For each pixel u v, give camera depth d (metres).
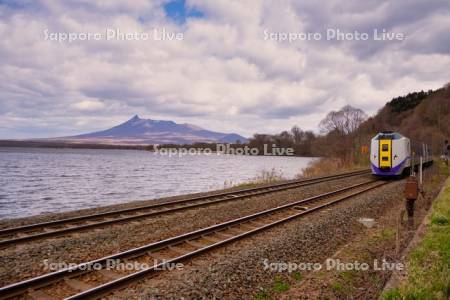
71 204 23.81
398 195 19.08
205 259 8.38
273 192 20.84
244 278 7.34
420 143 36.28
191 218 12.90
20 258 8.19
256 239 10.23
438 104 115.25
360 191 20.14
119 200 25.69
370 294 6.76
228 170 65.25
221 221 12.57
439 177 28.14
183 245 9.53
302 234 10.45
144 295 6.26
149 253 8.62
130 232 10.77
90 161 97.12
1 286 6.75
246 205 15.88
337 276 7.61
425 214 13.42
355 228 12.06
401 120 135.38
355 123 67.62
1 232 10.11
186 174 53.28
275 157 198.62
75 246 9.25
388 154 27.89
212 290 6.68
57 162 85.19
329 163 45.75
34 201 25.05
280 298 6.69
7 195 28.00
